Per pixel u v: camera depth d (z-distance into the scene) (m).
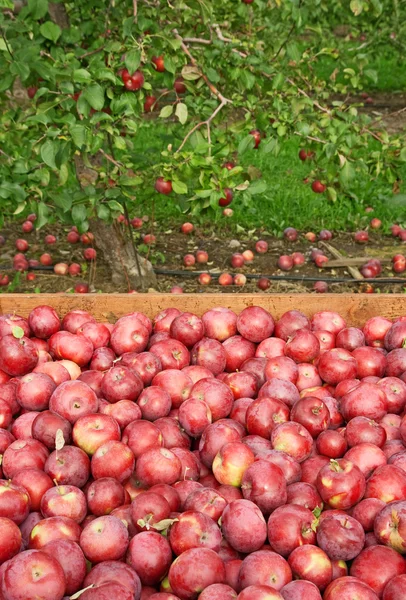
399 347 1.95
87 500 1.51
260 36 3.64
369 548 1.41
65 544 1.36
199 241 3.86
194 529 1.39
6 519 1.39
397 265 3.53
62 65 2.28
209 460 1.62
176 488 1.54
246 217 4.02
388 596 1.32
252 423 1.68
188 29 2.73
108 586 1.30
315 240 3.88
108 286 3.29
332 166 2.77
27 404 1.72
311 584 1.33
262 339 2.00
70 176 4.15
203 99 2.67
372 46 6.33
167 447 1.67
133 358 1.86
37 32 2.46
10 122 2.55
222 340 2.02
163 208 4.07
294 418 1.67
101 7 2.70
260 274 3.52
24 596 1.28
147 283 3.31
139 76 2.40
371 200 4.17
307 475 1.58
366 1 2.51
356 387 1.75
